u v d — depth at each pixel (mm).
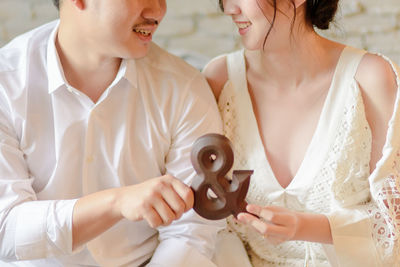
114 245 1426
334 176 1414
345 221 1359
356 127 1407
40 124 1348
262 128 1511
